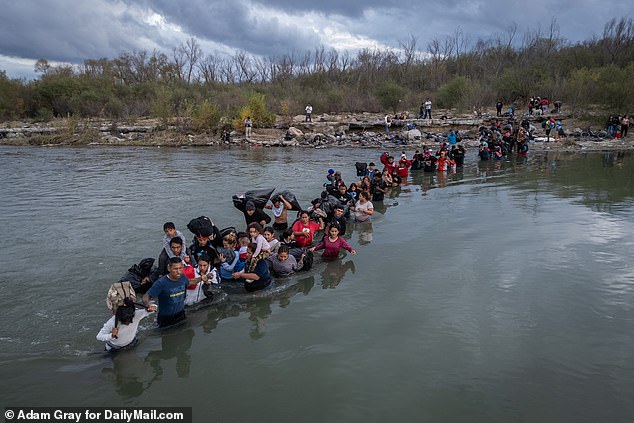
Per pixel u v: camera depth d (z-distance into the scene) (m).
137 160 25.64
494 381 5.28
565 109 43.22
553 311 6.96
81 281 8.23
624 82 36.41
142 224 11.91
